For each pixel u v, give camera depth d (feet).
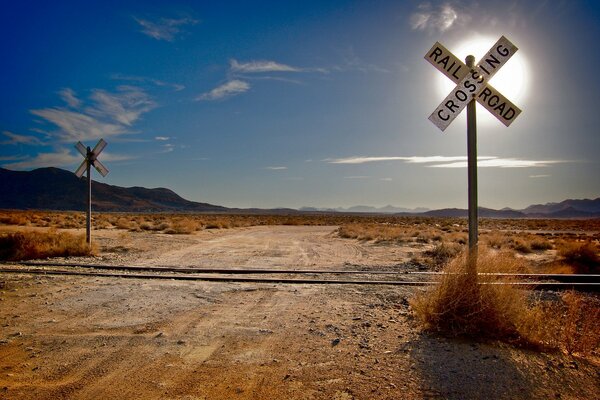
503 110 21.81
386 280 38.96
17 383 15.72
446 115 22.36
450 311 21.08
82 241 58.90
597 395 15.12
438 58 22.53
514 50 21.89
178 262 52.80
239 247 76.48
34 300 28.50
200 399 14.64
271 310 26.68
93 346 19.71
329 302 28.94
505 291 21.11
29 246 53.88
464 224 240.73
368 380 16.08
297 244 85.66
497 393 15.11
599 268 56.90
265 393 15.07
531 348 19.26
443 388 15.43
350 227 136.05
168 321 23.89
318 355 18.66
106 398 14.69
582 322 23.70
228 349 19.45
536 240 90.74
